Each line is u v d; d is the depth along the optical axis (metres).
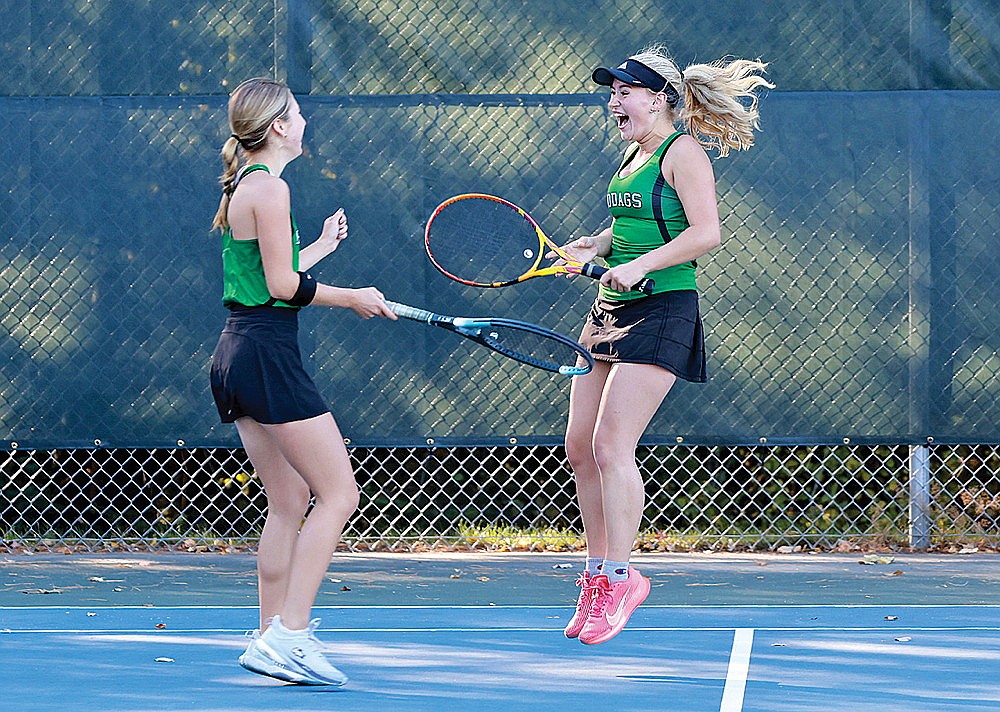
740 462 21.67
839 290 19.72
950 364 19.78
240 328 12.74
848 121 19.67
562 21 19.58
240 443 19.88
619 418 14.02
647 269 13.69
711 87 14.91
